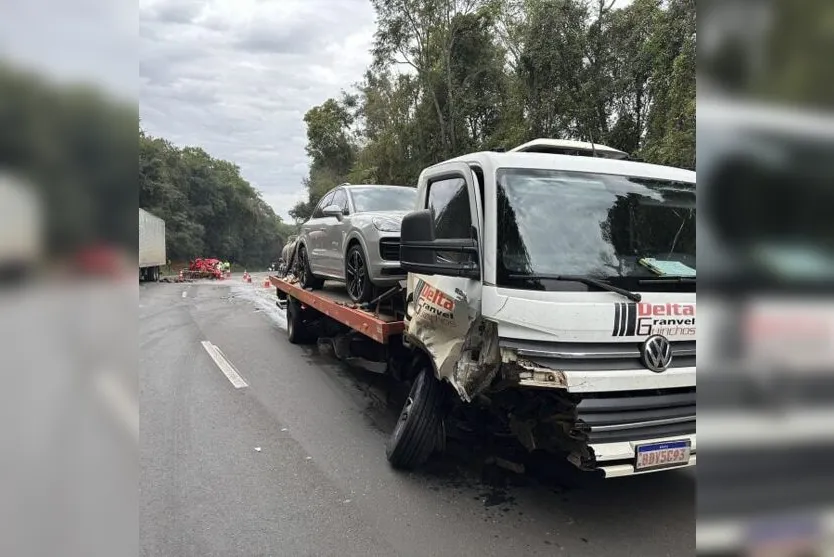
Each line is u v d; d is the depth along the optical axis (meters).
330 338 7.26
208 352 8.50
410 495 3.77
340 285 8.54
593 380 2.95
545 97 16.59
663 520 3.45
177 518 3.42
